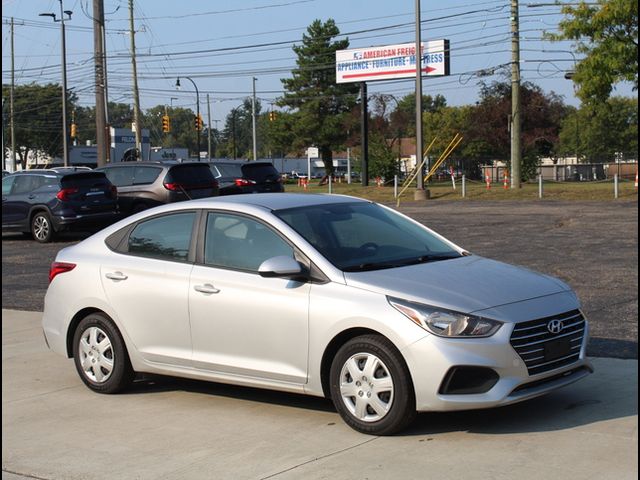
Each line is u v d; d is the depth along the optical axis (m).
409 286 5.99
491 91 62.16
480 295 5.92
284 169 95.19
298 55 68.38
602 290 11.38
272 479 5.28
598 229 19.67
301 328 6.25
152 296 7.10
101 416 6.89
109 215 21.64
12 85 66.81
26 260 17.94
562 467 5.17
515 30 35.16
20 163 100.38
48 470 5.69
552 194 32.09
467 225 21.98
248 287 6.56
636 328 8.98
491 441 5.71
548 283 6.36
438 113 78.88
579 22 29.67
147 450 6.00
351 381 6.03
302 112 67.75
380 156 51.72
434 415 6.35
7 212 21.66
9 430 6.60
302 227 6.65
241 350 6.62
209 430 6.37
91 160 79.31
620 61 29.25
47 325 7.89
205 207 7.11
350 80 47.53
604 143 79.38
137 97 49.81
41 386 7.90
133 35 49.75
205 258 6.95
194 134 165.25
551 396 6.70
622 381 7.01
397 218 7.37
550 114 61.12
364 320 5.91
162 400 7.27
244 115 163.38
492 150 63.19
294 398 7.11
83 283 7.55
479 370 5.65
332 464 5.46
